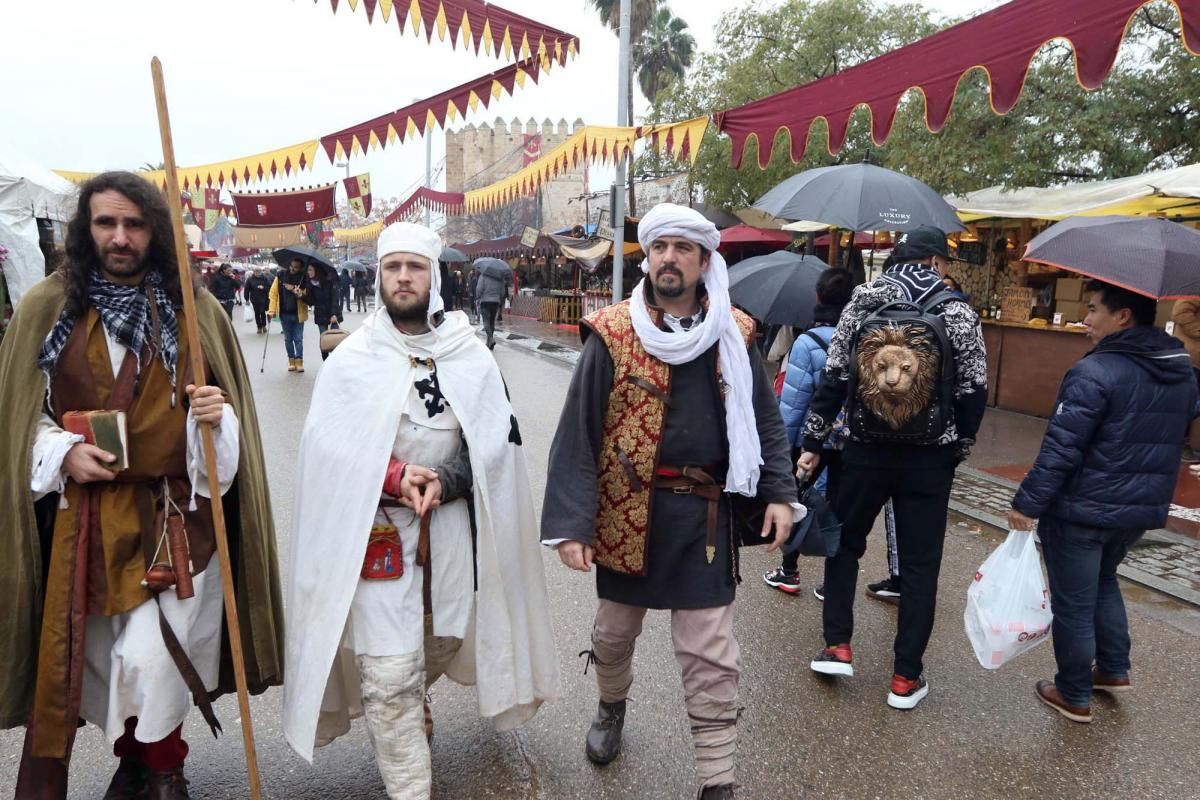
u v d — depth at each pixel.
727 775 2.44
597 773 2.83
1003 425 8.95
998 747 3.08
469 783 2.76
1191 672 3.69
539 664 2.74
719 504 2.48
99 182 2.16
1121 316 3.08
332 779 2.75
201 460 2.29
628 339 2.49
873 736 3.13
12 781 2.72
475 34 4.70
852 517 3.34
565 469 2.47
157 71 2.03
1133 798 2.79
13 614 2.15
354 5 4.14
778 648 3.85
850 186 4.77
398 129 6.27
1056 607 3.26
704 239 2.42
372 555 2.37
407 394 2.43
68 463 2.10
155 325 2.24
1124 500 3.06
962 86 8.77
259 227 12.23
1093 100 8.73
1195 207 7.53
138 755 2.50
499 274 17.16
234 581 2.48
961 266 11.20
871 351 3.04
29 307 2.17
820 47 14.07
